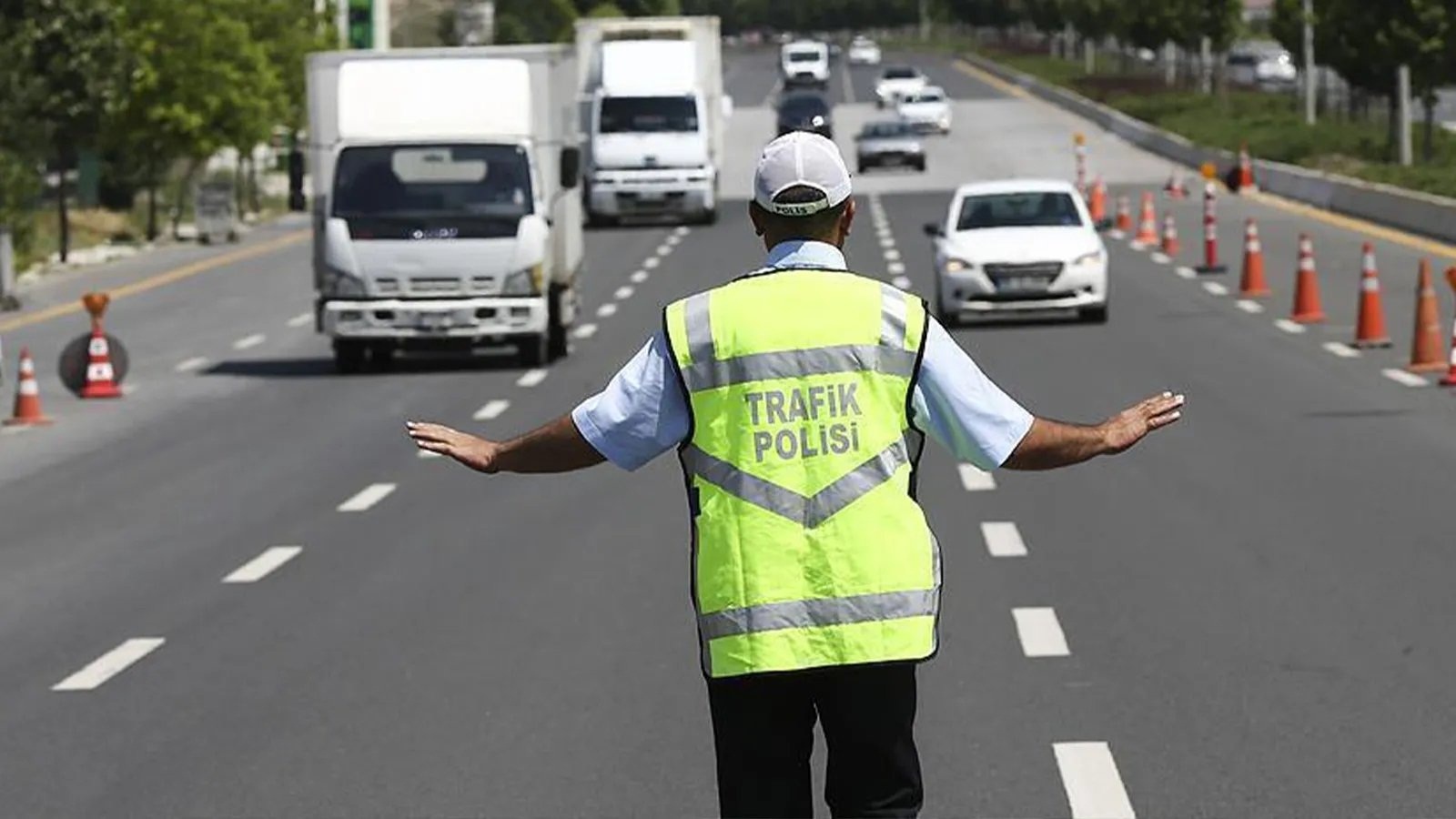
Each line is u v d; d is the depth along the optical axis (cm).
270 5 15038
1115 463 4175
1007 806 1984
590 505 3878
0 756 2256
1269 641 2639
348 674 2591
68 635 2875
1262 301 7425
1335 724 2244
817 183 1266
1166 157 17575
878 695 1233
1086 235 7050
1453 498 3672
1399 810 1941
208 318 8150
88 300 5859
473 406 5478
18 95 10319
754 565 1226
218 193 12281
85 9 10444
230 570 3334
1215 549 3272
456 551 3438
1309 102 16688
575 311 7019
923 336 1245
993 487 3947
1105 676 2477
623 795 2050
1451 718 2259
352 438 4931
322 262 6256
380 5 19000
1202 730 2233
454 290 6238
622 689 2475
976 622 2797
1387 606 2825
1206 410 4869
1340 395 5072
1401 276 8012
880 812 1252
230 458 4662
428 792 2078
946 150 18962
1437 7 13338
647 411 1249
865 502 1228
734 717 1251
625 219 12950
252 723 2370
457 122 6378
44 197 13900
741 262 9900
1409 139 13488
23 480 4441
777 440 1232
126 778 2161
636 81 12388
